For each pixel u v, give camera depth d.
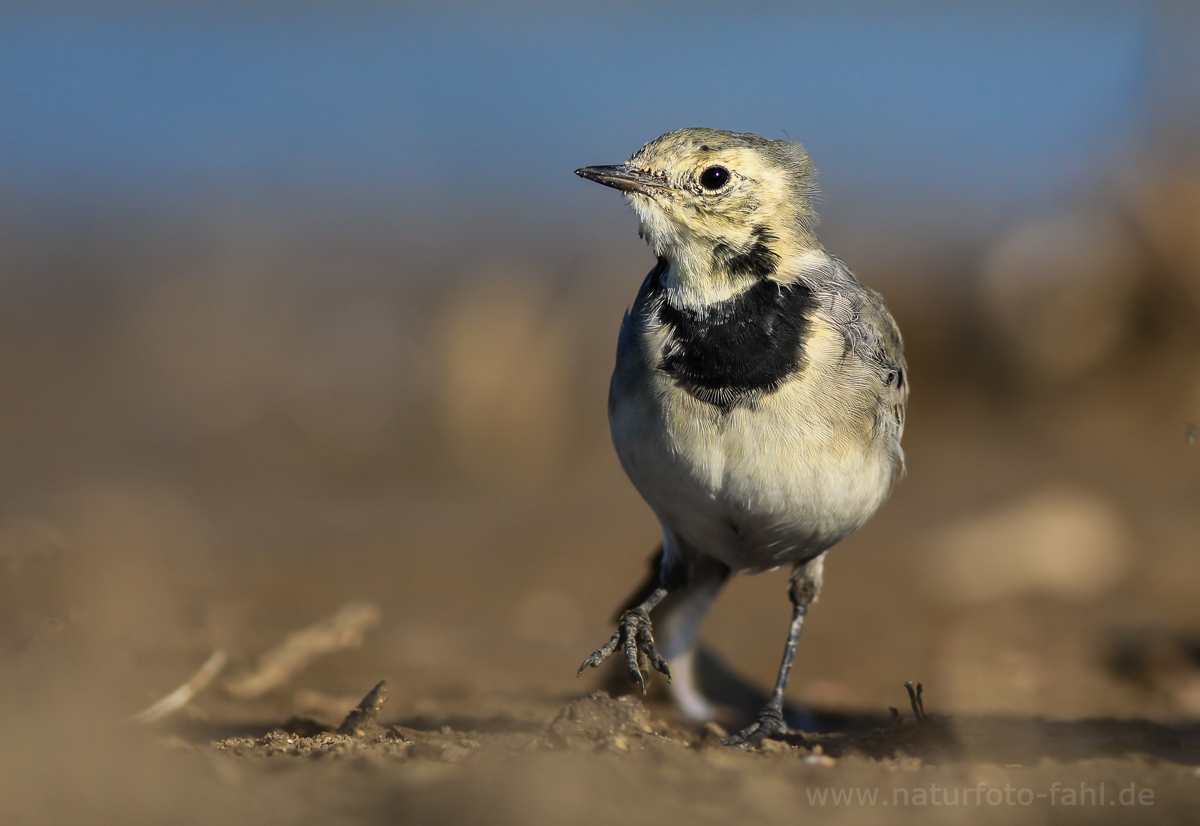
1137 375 22.39
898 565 16.72
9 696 7.06
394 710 9.86
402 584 15.37
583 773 5.81
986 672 11.60
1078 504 16.73
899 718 8.00
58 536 12.34
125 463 20.30
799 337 8.09
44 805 5.47
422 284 27.86
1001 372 23.41
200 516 17.86
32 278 29.42
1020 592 15.52
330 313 26.25
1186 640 12.66
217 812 5.45
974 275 24.45
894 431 8.73
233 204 33.38
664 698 10.24
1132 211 22.58
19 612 10.11
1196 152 22.23
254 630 12.38
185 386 24.03
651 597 8.84
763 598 15.78
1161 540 16.88
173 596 11.75
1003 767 6.69
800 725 9.95
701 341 8.08
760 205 8.27
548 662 12.28
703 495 8.18
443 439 22.16
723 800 5.64
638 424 8.17
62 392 23.95
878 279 26.20
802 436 8.00
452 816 5.37
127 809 5.46
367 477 20.97
